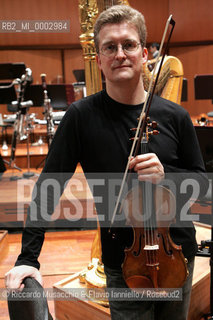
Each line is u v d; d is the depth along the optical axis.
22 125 4.02
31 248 1.19
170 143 1.26
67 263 2.87
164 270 1.24
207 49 7.38
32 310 0.97
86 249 3.12
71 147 1.28
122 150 1.24
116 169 1.24
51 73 7.47
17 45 7.23
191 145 1.30
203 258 2.41
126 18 1.17
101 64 1.25
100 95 1.31
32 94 4.48
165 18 7.40
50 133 3.87
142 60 1.28
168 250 1.23
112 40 1.17
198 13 7.27
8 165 4.37
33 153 4.69
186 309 1.38
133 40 1.17
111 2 1.66
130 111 1.26
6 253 3.04
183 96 5.23
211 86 5.05
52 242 3.25
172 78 1.91
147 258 1.21
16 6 6.66
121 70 1.18
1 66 5.20
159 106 1.29
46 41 7.27
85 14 1.77
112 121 1.26
